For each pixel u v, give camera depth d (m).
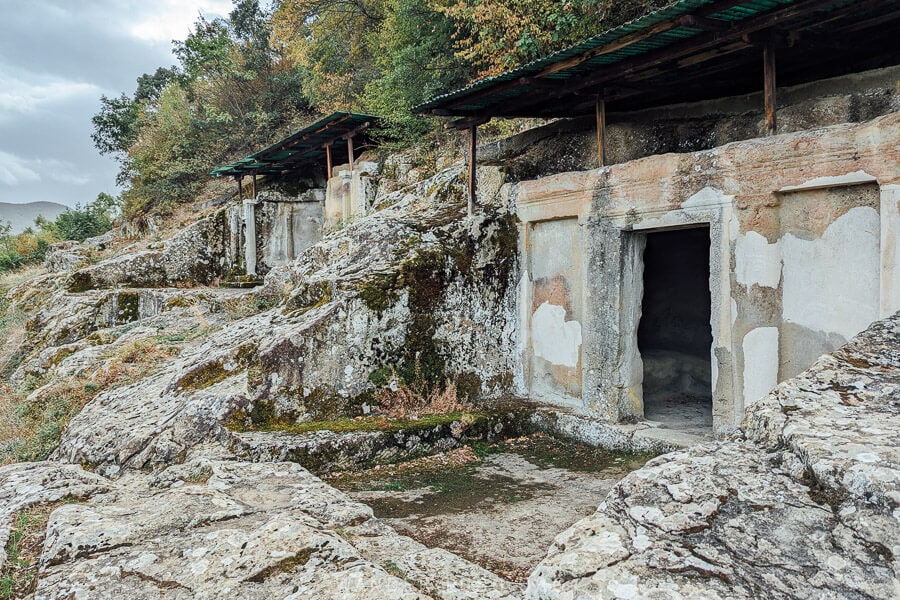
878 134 4.38
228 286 16.98
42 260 27.17
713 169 5.48
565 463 6.07
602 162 6.68
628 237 6.43
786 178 4.96
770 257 5.13
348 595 2.68
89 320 13.56
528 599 2.10
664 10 4.75
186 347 9.74
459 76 12.77
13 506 4.02
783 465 2.40
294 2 19.42
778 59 6.07
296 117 23.72
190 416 5.96
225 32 25.59
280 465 4.92
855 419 2.54
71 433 6.54
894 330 3.45
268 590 2.81
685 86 6.92
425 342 7.09
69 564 3.14
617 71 5.98
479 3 10.85
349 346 6.60
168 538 3.38
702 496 2.29
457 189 9.00
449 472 5.85
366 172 13.22
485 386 7.53
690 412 7.15
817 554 1.93
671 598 1.84
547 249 7.41
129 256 16.41
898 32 5.50
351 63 18.36
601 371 6.58
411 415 6.70
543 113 7.92
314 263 9.23
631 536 2.18
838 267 4.77
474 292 7.48
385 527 3.93
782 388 2.96
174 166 23.73
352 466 5.91
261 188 18.97
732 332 5.40
